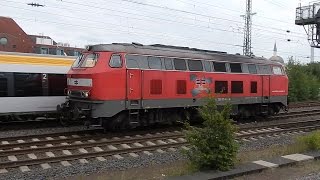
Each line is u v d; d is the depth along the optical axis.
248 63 21.34
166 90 17.33
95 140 15.08
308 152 11.09
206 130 9.34
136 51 16.52
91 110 15.57
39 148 12.84
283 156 10.51
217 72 19.48
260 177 8.83
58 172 10.69
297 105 33.38
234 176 8.75
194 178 8.38
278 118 23.83
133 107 16.25
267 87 22.39
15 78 17.95
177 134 16.31
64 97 19.42
